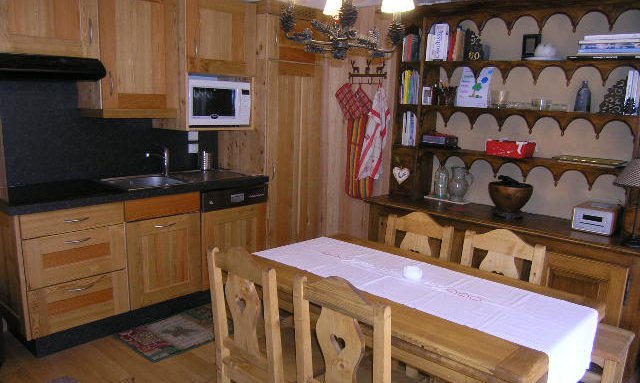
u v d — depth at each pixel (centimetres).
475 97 347
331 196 439
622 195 307
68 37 279
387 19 375
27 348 285
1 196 272
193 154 395
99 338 301
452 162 383
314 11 383
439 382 217
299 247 257
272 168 383
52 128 312
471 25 358
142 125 358
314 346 210
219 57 347
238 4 352
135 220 302
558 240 287
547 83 328
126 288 304
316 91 408
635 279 264
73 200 270
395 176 381
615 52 283
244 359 186
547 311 182
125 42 306
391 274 218
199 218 339
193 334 311
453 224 330
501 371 138
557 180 314
